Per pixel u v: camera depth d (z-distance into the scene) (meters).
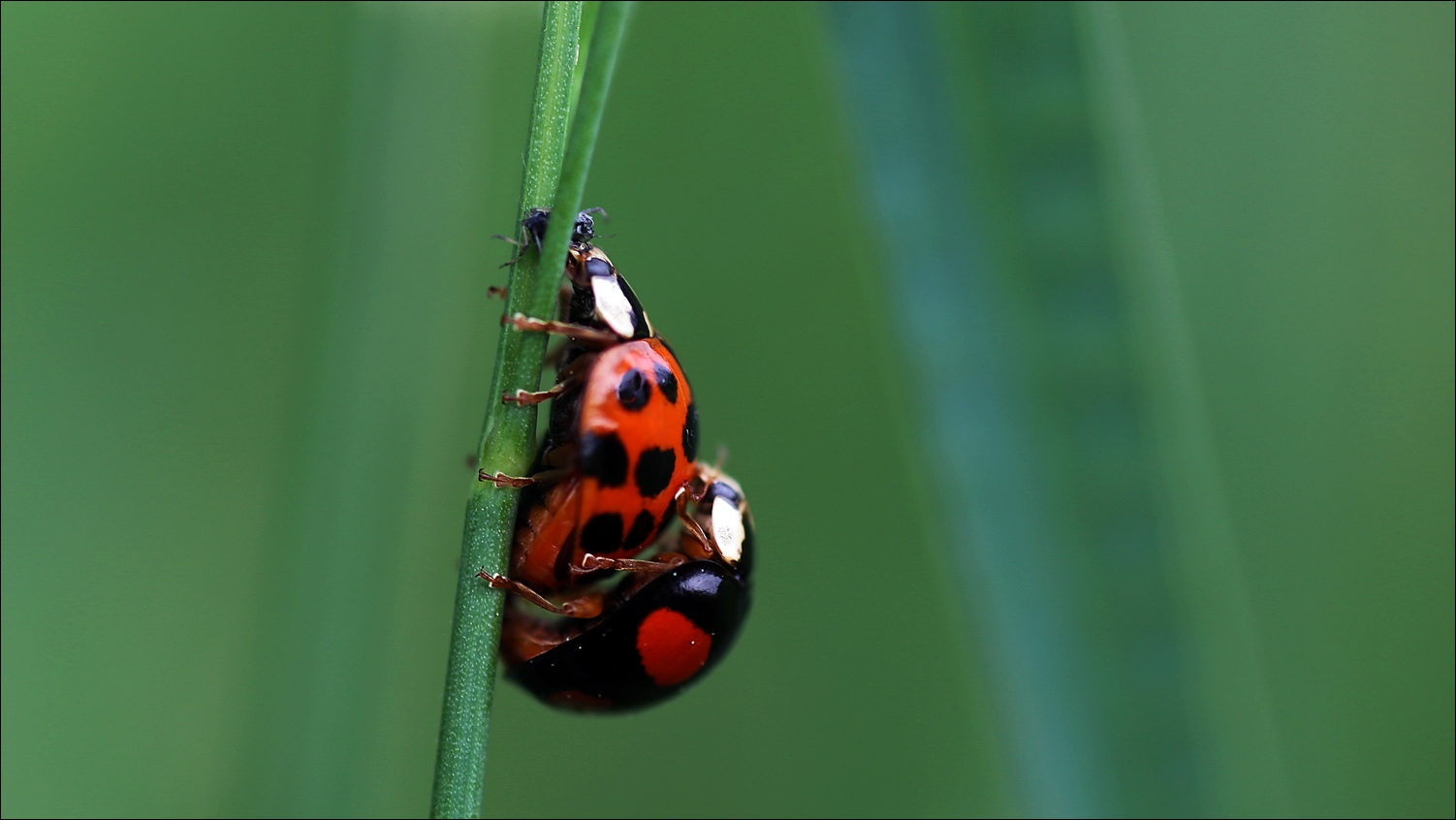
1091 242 0.09
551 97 0.09
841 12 0.09
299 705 0.10
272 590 0.10
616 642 0.09
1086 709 0.10
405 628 0.10
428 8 0.10
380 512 0.10
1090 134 0.09
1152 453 0.09
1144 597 0.09
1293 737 0.10
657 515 0.09
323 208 0.10
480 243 0.10
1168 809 0.10
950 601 0.10
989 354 0.09
